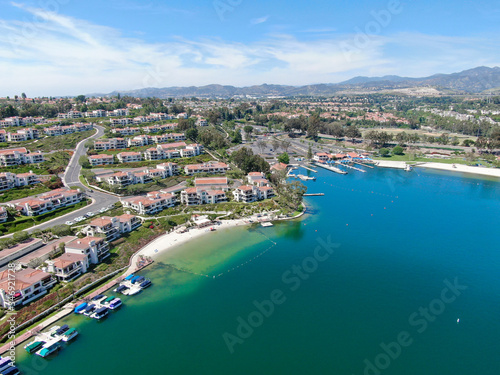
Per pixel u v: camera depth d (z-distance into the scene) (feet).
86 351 267.80
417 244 449.06
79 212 510.99
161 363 255.29
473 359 258.37
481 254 420.77
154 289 348.79
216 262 403.75
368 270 384.68
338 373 245.45
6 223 449.06
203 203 574.15
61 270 344.28
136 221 483.51
